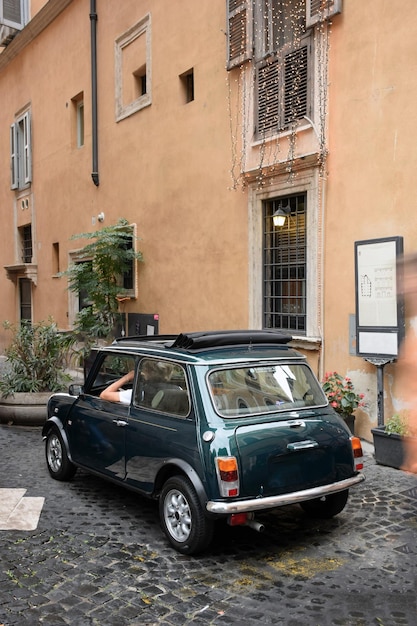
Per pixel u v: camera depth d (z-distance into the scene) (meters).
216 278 10.10
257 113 9.09
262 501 4.18
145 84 12.49
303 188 8.30
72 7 14.62
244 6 9.13
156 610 3.66
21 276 18.05
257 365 4.82
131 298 12.41
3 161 19.41
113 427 5.27
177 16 10.91
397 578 4.06
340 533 4.84
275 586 3.96
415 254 3.39
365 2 7.36
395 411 7.01
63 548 4.58
